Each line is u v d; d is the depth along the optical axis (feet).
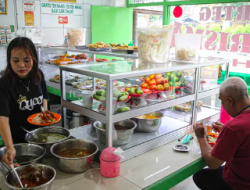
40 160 4.86
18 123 6.15
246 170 5.15
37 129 5.90
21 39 5.49
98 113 5.35
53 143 5.30
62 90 6.52
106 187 4.50
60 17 15.38
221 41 13.23
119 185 4.57
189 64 6.80
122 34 18.33
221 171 6.42
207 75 7.52
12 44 5.39
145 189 4.48
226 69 8.45
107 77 4.95
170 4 15.10
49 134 5.96
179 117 7.00
